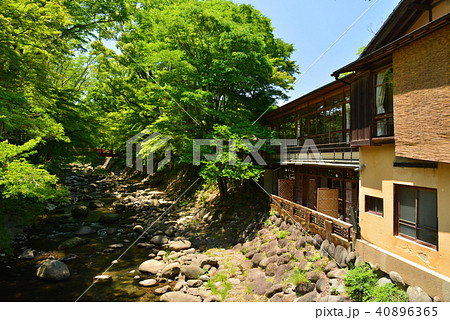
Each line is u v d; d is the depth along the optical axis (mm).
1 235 10617
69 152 14805
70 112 14094
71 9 16406
